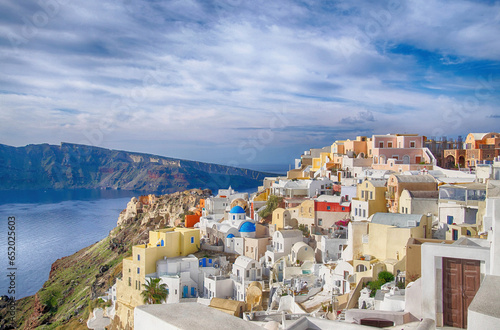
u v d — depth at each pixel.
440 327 21.48
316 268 71.06
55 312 137.12
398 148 111.69
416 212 71.44
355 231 64.25
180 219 159.38
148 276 85.81
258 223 104.62
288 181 117.56
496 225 19.16
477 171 70.81
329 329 18.03
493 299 16.58
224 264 90.44
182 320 14.69
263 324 39.12
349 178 107.94
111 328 91.94
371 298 45.22
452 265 21.64
